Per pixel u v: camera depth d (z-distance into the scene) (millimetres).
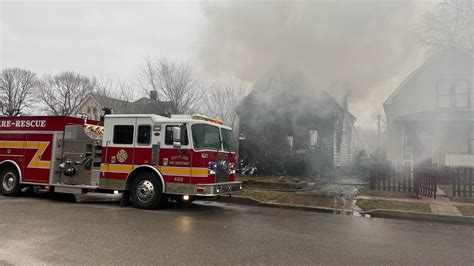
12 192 10047
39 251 4648
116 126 8820
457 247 5574
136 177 8562
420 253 5129
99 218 7098
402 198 10562
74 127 9516
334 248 5266
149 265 4191
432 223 7867
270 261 4508
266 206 9750
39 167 9719
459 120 15219
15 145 10109
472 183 10781
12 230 5828
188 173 8000
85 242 5152
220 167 8578
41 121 9859
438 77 17109
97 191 9156
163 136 8312
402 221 8008
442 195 10984
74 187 9242
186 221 7059
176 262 4340
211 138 8469
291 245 5367
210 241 5438
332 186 13844
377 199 10086
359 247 5371
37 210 7902
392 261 4680
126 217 7293
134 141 8594
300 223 7277
